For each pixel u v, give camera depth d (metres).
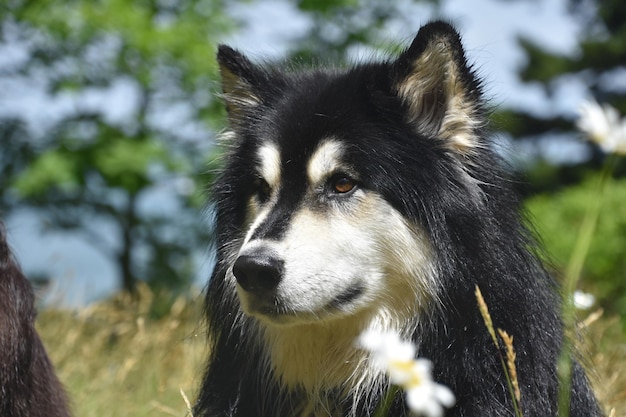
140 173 21.97
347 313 6.18
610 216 16.56
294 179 6.36
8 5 22.08
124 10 21.88
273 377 6.63
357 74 6.66
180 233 25.23
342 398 6.50
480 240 6.11
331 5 23.89
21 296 7.16
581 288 12.59
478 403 6.04
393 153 6.27
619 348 9.38
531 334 6.16
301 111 6.52
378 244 6.24
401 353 3.90
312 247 6.07
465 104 6.32
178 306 11.92
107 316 12.91
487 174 6.33
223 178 6.92
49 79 23.17
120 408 9.92
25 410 7.12
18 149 23.09
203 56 22.03
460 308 6.09
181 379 10.18
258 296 6.01
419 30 6.33
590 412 6.57
